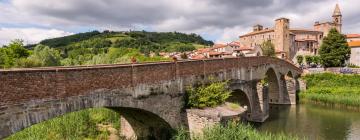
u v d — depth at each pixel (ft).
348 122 115.14
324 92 175.94
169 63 63.05
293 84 164.45
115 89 49.39
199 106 68.85
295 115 129.70
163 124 64.85
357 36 347.36
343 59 241.35
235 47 334.03
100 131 77.56
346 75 195.31
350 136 95.76
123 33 649.20
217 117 61.26
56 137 70.13
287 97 164.76
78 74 42.98
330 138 93.50
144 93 55.88
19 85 35.40
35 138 66.95
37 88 37.50
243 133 60.75
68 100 41.47
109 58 207.51
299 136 95.55
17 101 35.19
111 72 48.65
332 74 198.70
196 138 61.31
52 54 203.51
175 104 64.75
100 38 566.36
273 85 166.71
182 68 67.26
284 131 101.71
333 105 153.69
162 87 60.75
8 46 201.98
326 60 243.19
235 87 96.43
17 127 35.19
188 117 65.92
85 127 76.74
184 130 62.23
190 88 69.21
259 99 115.65
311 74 200.44
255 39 362.94
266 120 119.24
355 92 168.45
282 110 143.43
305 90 184.65
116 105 49.67
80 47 481.87
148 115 62.03
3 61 171.32
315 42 335.06
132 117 67.41
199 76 74.23
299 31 346.95
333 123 113.80
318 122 115.44
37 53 199.31
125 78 51.52
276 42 321.73
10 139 67.51
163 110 61.05
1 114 33.53
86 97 44.19
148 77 56.90
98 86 46.26
